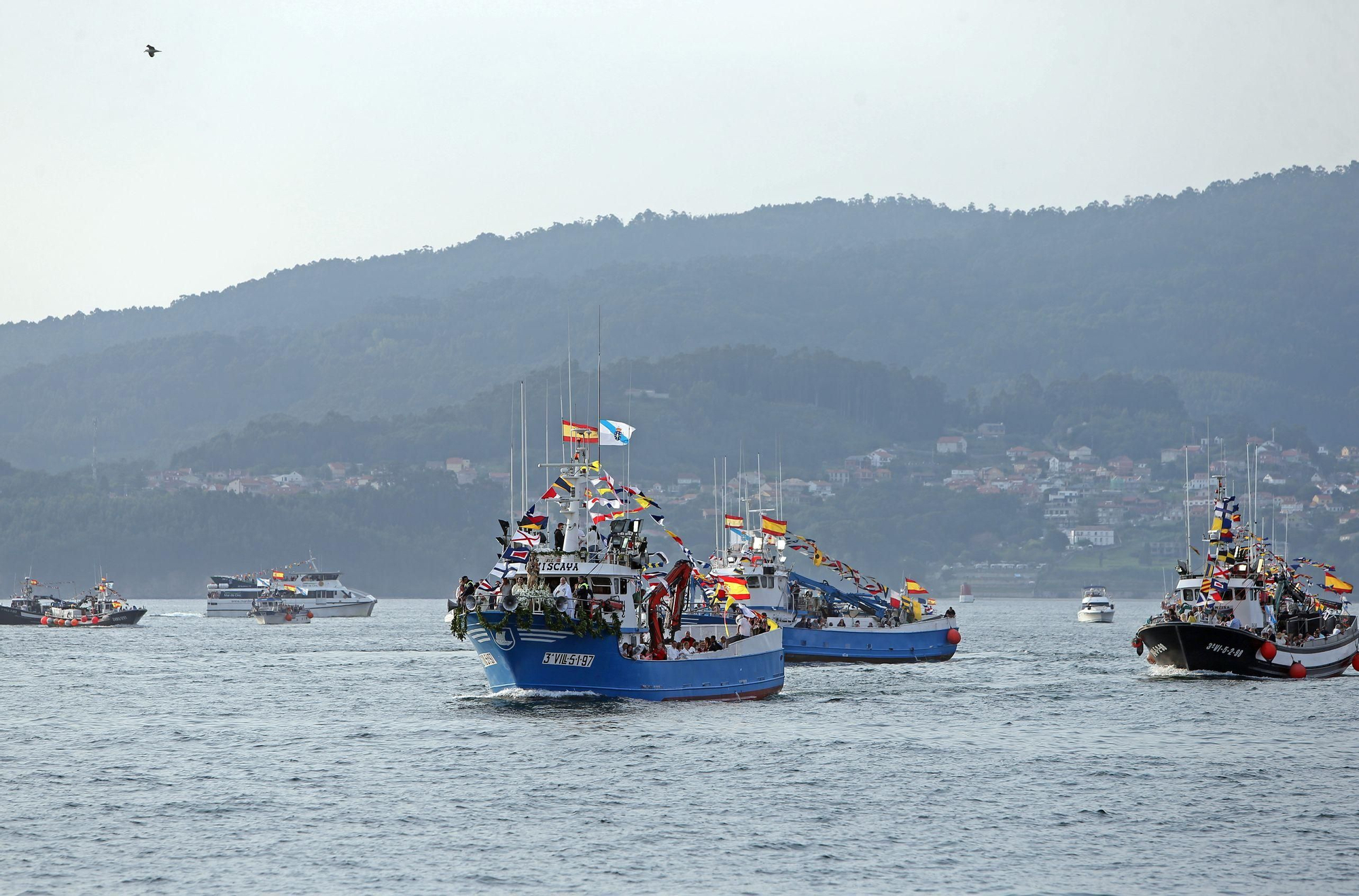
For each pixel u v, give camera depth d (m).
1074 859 180.38
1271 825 198.38
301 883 169.25
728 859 179.62
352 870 174.50
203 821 199.50
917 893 166.50
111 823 198.38
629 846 185.25
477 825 195.75
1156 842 189.12
